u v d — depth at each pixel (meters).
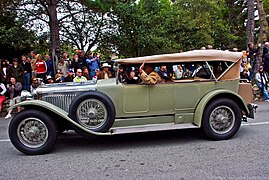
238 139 6.04
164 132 6.85
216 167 4.57
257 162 4.73
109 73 8.66
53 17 13.62
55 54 11.95
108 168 4.73
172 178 4.21
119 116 5.88
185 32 20.64
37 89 5.97
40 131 5.54
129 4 16.33
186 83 6.04
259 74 11.62
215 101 5.99
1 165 5.07
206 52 6.18
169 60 5.98
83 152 5.63
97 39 16.69
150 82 5.82
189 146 5.71
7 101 10.37
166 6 21.61
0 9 13.73
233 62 6.25
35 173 4.64
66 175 4.50
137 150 5.61
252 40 14.53
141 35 16.39
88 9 15.38
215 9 25.41
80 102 5.62
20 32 14.88
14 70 10.52
